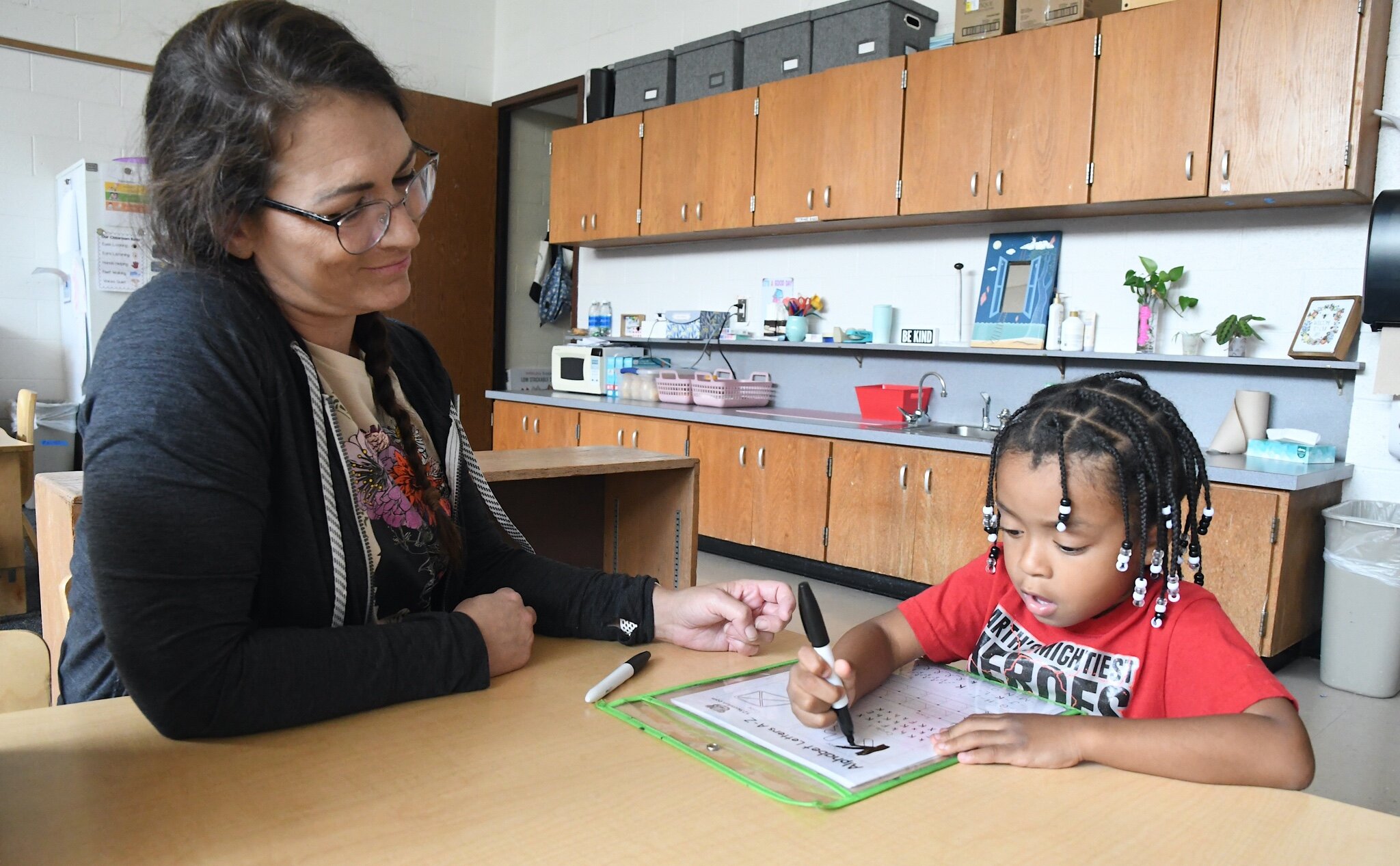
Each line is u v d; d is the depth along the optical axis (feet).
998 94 11.69
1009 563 3.13
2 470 10.82
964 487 11.41
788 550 13.38
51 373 17.01
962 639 3.73
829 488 12.83
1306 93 9.55
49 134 16.46
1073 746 2.48
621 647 3.41
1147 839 2.08
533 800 2.13
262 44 2.58
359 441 3.21
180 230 2.70
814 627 2.68
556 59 19.74
